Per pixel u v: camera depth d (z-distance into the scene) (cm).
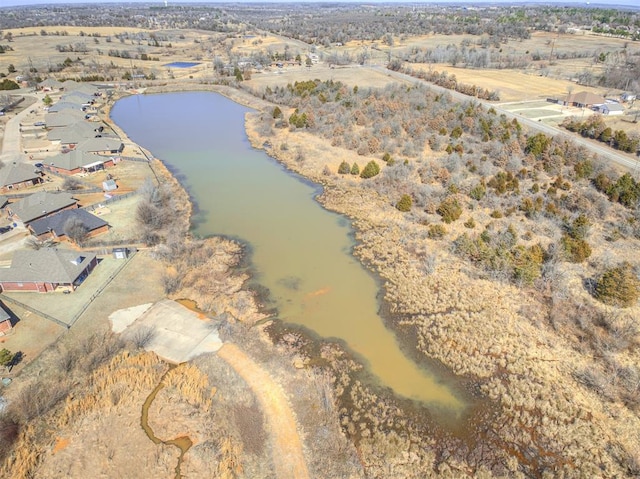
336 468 2644
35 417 2855
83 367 3225
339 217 5631
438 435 2870
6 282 3966
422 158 7062
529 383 3188
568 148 6675
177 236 4997
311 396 3112
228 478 2548
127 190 6144
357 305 4050
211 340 3575
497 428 2903
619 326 3609
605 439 2786
